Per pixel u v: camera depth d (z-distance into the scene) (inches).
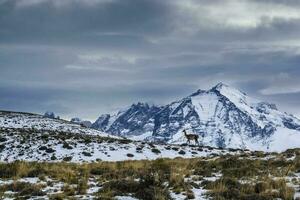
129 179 1023.0
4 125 3061.0
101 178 1103.0
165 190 890.7
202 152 2247.8
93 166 1331.2
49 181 1061.8
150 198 855.7
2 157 2028.8
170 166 1251.8
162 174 1066.7
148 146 2311.8
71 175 1136.8
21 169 1186.0
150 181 938.7
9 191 962.7
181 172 1144.8
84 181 1032.2
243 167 1180.5
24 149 2132.1
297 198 816.9
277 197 846.5
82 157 1987.0
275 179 1012.5
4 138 2335.1
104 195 878.4
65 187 965.8
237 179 1044.5
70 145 2192.4
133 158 2038.6
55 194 892.0
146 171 1144.2
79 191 926.4
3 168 1188.5
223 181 962.1
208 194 887.1
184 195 891.4
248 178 1038.4
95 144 2242.9
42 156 2014.0
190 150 2281.0
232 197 851.4
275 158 1390.3
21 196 891.4
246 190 899.4
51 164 1364.4
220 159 1418.6
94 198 856.3
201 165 1307.8
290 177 1053.8
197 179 1072.8
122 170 1181.1
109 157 2017.7
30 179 1106.7
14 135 2438.5
